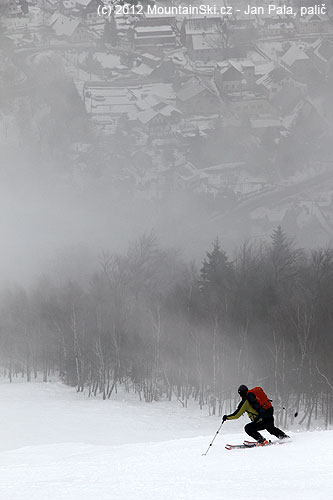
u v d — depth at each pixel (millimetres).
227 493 15250
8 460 27828
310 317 79938
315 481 15750
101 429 69875
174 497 15367
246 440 25547
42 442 62906
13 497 17188
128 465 21547
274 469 17797
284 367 76562
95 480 19109
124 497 15953
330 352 78062
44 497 16797
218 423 76125
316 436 23219
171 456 22625
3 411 78125
